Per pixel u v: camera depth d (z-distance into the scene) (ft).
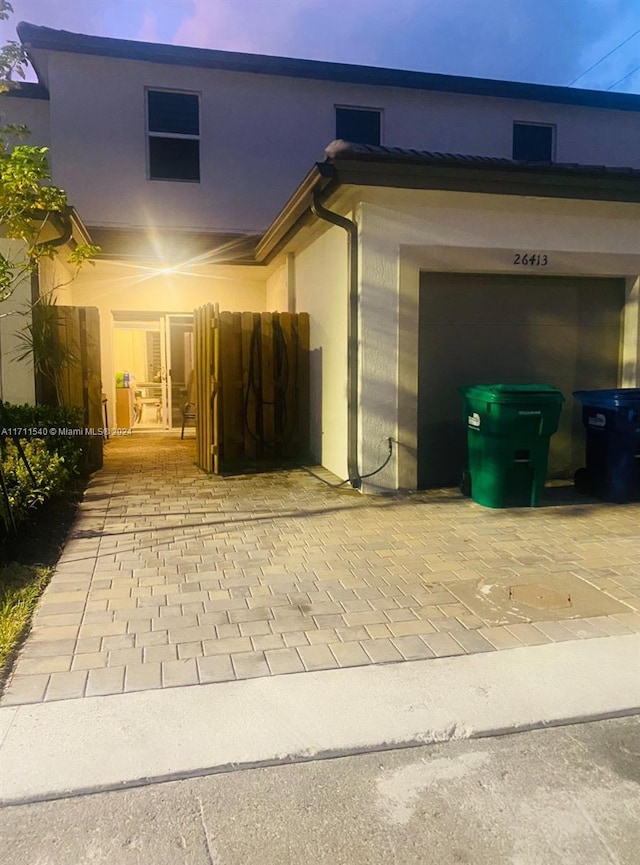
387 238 24.02
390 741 10.11
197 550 18.57
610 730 10.56
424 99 44.57
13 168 17.47
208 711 10.75
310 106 42.93
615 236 26.12
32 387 28.43
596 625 13.99
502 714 10.83
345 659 12.46
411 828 8.39
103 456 33.68
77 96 39.88
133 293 41.39
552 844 8.14
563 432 27.53
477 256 24.71
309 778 9.34
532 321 26.58
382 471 24.89
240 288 43.29
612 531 20.40
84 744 9.88
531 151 47.03
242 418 32.40
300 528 20.71
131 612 14.40
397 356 24.52
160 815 8.60
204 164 41.70
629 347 27.02
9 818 8.49
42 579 16.19
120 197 40.70
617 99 47.01
